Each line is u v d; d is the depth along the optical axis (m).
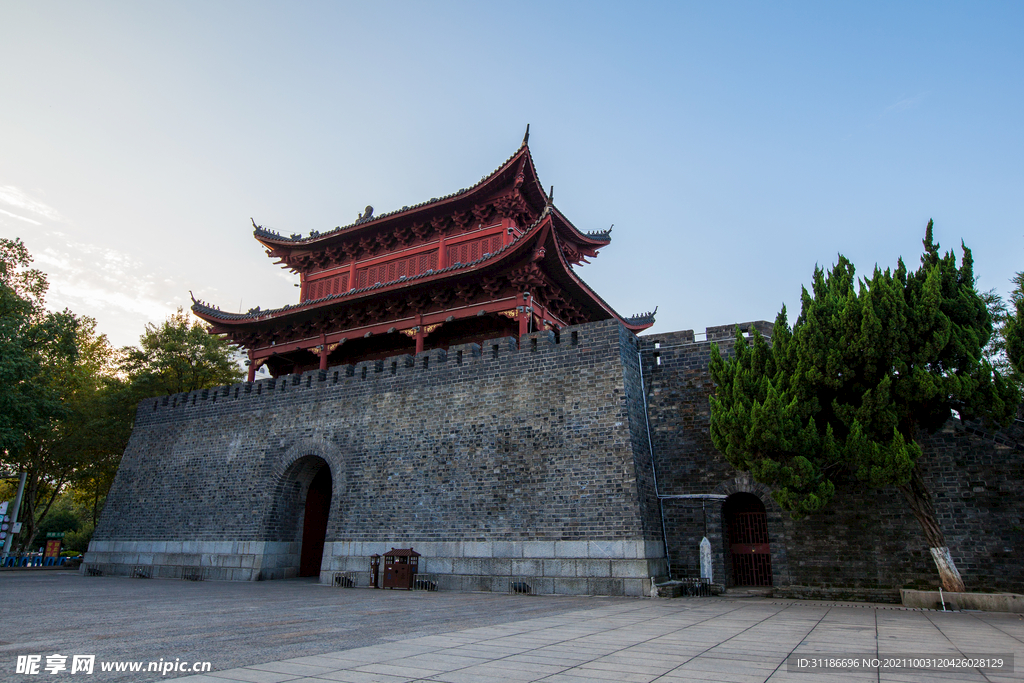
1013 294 28.53
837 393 20.02
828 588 21.31
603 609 17.31
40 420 38.47
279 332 40.84
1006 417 18.05
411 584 25.02
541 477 24.84
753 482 23.61
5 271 38.41
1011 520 19.88
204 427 35.78
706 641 11.37
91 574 35.53
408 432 28.67
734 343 24.98
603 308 38.75
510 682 7.87
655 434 25.81
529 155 35.59
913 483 19.38
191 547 32.72
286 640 11.59
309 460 31.98
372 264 41.88
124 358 52.75
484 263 32.66
